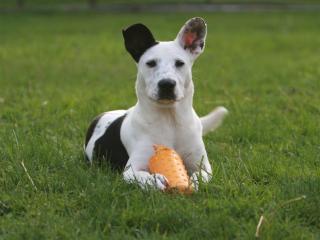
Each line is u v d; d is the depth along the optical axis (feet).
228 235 21.12
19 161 28.53
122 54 74.18
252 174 27.86
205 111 41.96
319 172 27.58
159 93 24.84
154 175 24.48
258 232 20.84
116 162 27.91
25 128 36.96
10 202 24.38
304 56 71.97
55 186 25.96
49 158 29.53
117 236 20.95
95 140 29.07
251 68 63.31
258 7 141.79
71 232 21.31
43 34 95.04
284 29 100.22
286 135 35.70
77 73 60.95
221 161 29.63
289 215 22.65
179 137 26.43
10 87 53.26
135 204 23.00
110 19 116.98
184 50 26.14
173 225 21.91
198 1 156.04
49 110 42.68
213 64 66.28
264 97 47.44
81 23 110.63
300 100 45.52
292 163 29.66
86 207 23.79
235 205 23.21
